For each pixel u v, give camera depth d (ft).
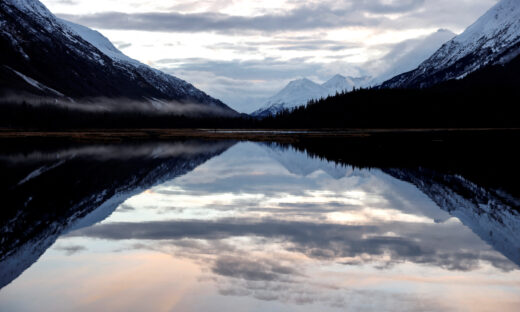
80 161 188.75
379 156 215.72
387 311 38.24
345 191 110.63
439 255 54.85
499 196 103.35
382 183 125.18
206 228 68.28
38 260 52.65
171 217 76.89
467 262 52.06
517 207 89.35
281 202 93.35
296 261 51.60
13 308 39.09
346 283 44.62
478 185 120.88
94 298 40.70
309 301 39.93
